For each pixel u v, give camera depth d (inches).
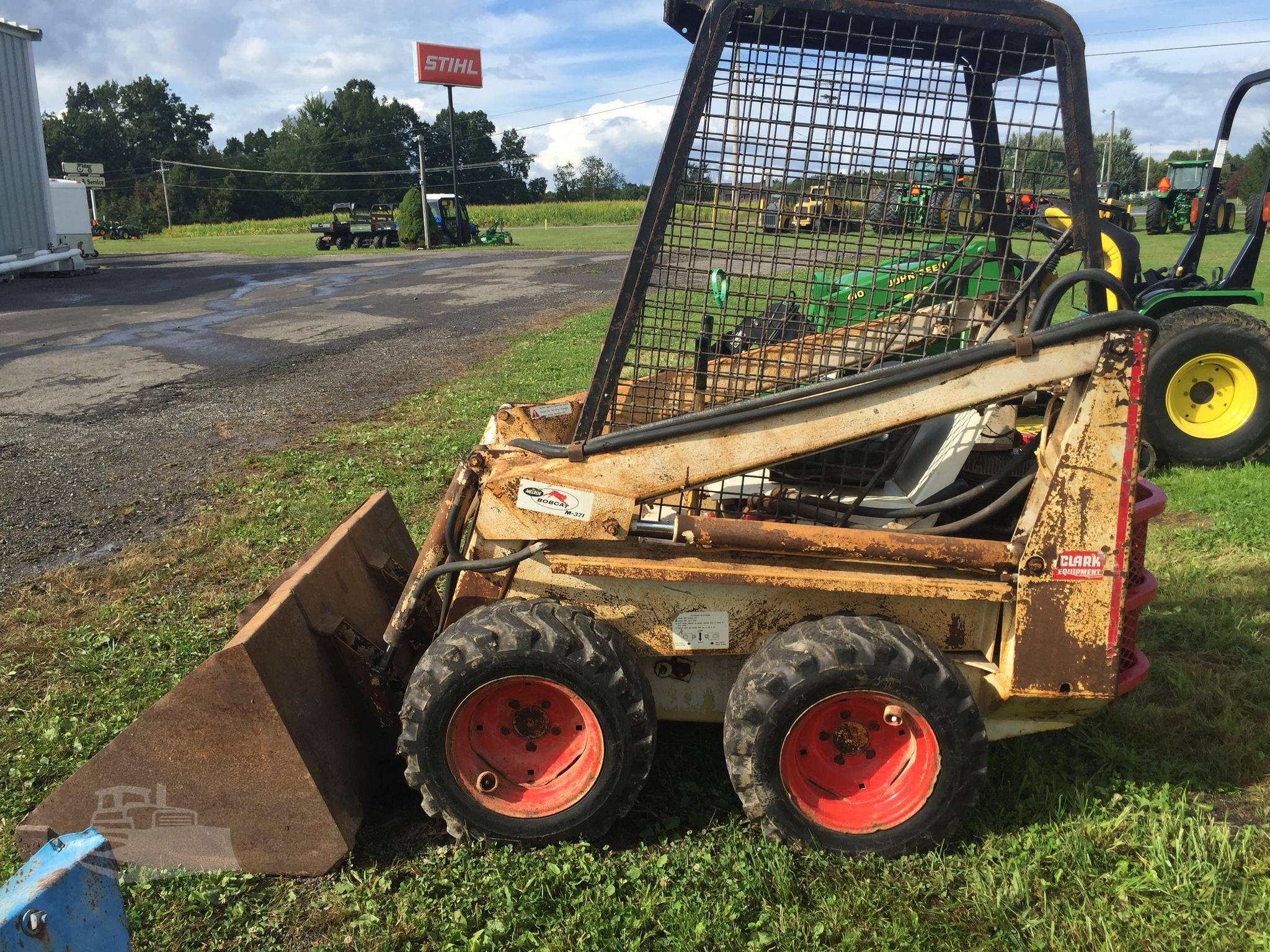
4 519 258.4
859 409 115.1
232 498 272.8
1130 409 113.7
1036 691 120.8
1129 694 163.3
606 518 119.9
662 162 118.6
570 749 125.2
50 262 981.8
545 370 454.0
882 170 120.3
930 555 118.3
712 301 127.3
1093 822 127.0
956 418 136.0
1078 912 111.3
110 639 187.8
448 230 1596.9
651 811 131.3
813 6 112.5
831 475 137.4
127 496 277.0
